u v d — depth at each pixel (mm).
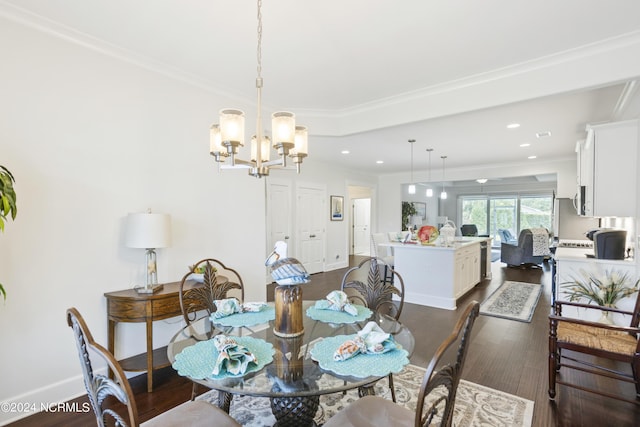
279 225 6262
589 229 5930
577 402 2232
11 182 1773
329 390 1182
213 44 2432
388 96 3422
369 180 9023
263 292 3734
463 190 12984
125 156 2609
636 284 2832
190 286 2695
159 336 2842
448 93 3150
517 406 2189
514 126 4309
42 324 2189
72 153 2332
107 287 2500
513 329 3693
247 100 3525
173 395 2354
